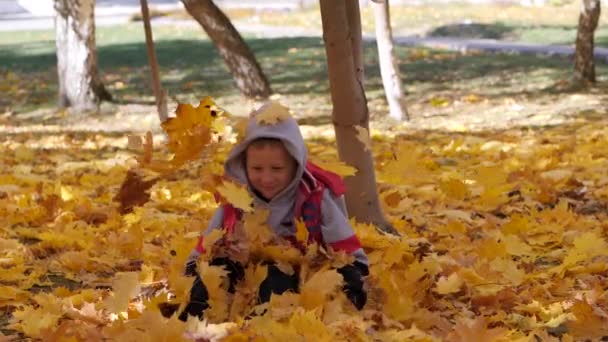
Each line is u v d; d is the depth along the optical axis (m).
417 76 20.62
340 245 4.95
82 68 17.22
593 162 9.97
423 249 6.11
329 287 4.71
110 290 5.68
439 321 4.93
